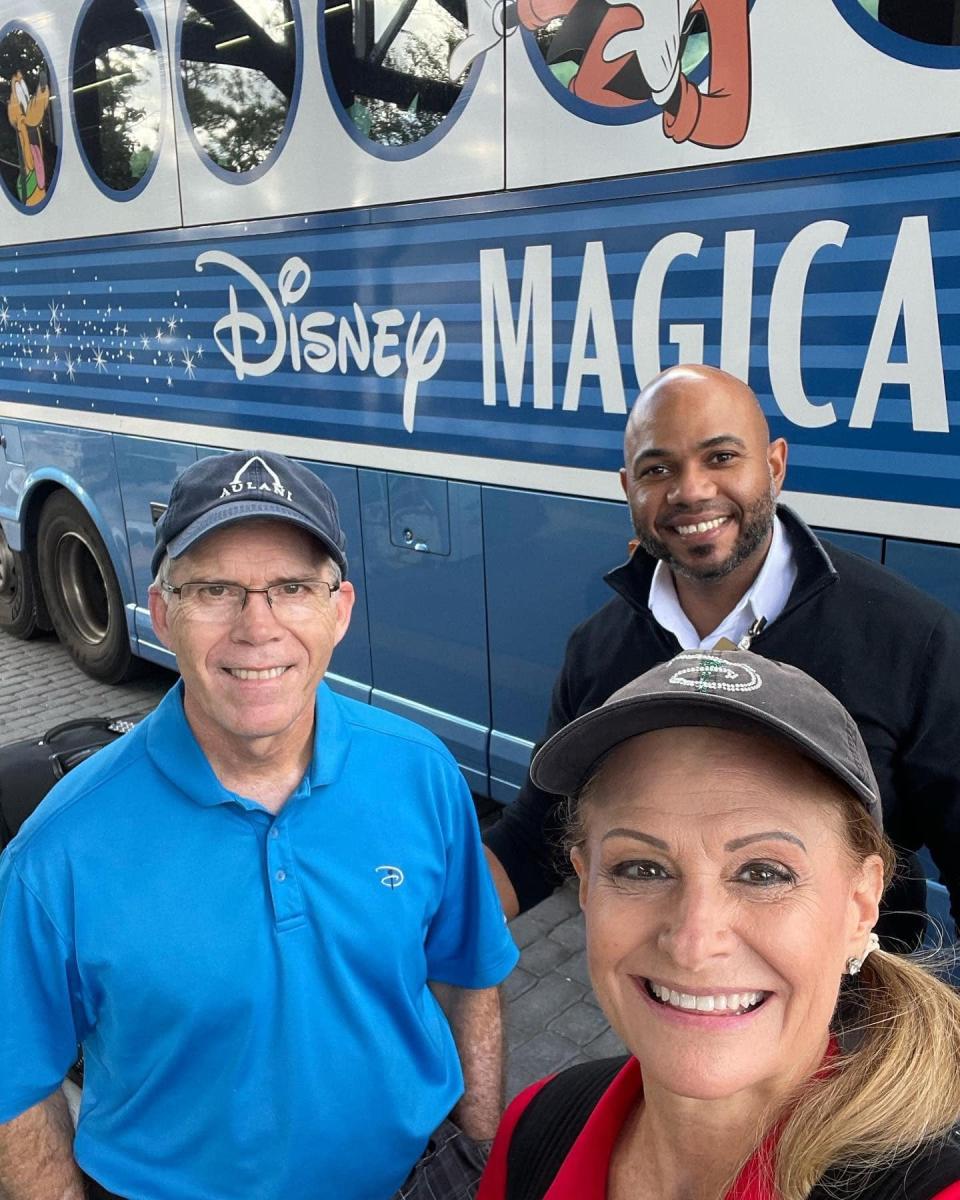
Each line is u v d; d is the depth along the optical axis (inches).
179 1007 57.1
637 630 84.0
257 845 59.0
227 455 61.6
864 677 72.9
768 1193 36.7
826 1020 38.4
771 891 37.4
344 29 134.3
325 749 60.7
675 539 79.4
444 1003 74.2
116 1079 59.6
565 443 124.0
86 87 179.2
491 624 139.6
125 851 57.4
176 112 162.9
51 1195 59.7
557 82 114.2
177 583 58.8
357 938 60.5
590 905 40.3
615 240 113.2
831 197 96.0
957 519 93.4
